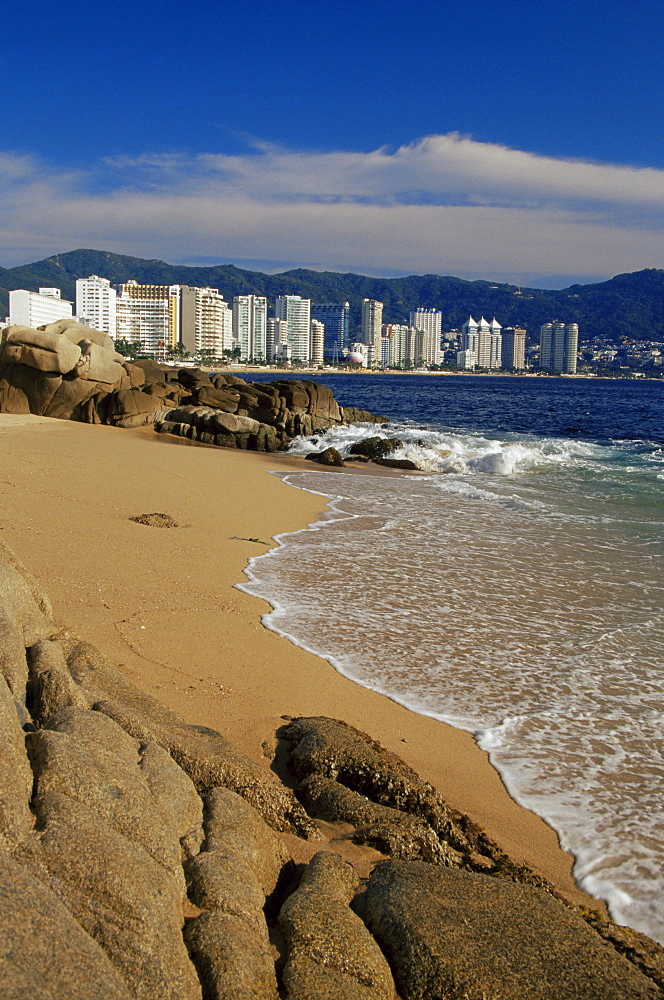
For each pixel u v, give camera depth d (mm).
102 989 2598
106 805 3551
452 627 8383
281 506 14984
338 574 10234
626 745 5957
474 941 3422
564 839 4750
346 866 4016
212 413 27812
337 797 4730
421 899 3688
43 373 27906
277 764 5266
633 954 3645
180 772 4254
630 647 7984
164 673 6520
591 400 82750
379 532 13078
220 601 8664
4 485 13141
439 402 68625
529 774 5484
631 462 25297
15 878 2859
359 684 6793
